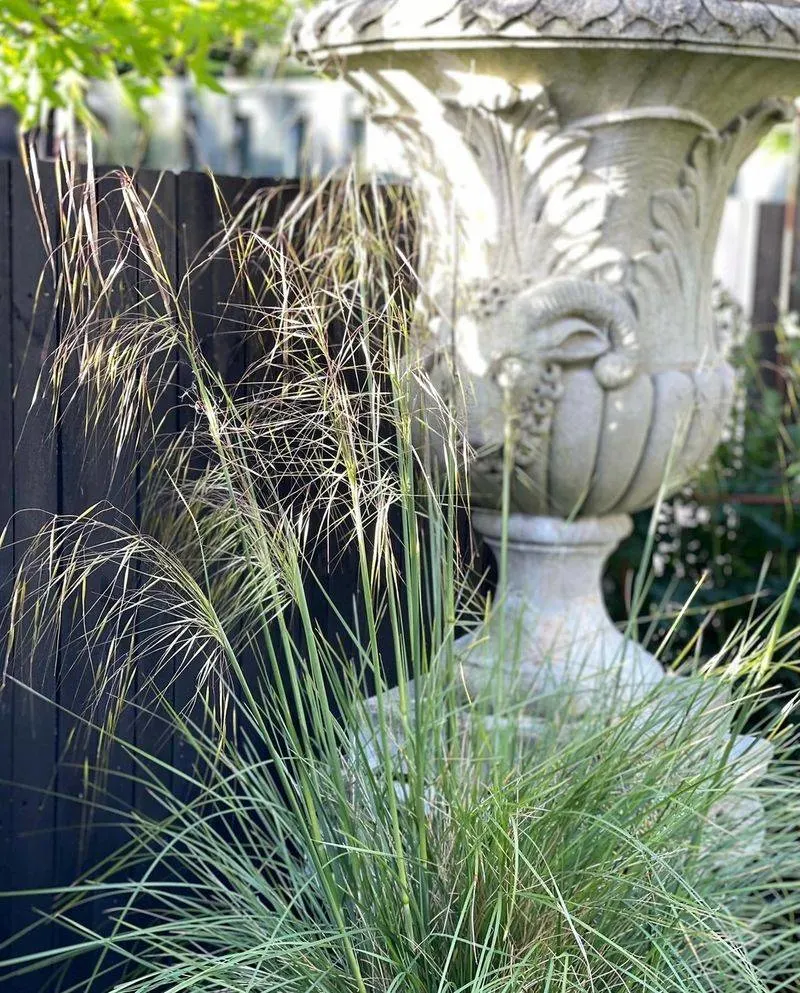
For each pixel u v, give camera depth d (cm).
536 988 183
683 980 185
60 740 235
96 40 306
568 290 249
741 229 539
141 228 214
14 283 219
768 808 245
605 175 245
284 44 275
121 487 228
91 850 244
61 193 208
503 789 187
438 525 202
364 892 190
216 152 664
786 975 229
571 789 194
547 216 249
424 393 215
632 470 266
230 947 203
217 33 338
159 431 233
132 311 225
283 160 660
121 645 223
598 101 240
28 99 335
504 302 252
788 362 450
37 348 222
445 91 247
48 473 223
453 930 190
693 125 246
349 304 194
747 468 406
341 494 220
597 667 262
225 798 203
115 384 206
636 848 187
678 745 204
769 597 377
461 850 190
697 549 393
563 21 223
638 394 257
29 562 220
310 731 261
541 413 253
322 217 237
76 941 244
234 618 204
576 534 274
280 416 212
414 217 268
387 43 239
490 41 229
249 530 184
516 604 279
